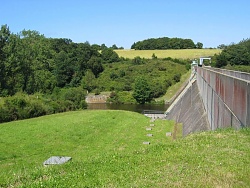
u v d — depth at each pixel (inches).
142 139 1173.7
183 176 309.9
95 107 3282.5
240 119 541.6
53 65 3609.7
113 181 319.6
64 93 2928.2
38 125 1348.4
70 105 2160.4
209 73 1118.4
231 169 319.0
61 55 3700.8
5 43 2613.2
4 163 852.0
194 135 514.9
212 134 495.8
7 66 2551.7
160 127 1386.6
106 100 3540.8
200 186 282.0
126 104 3442.4
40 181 341.7
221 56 3334.2
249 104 471.5
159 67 4060.0
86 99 3516.2
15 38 2672.2
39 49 3250.5
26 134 1192.8
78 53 4018.2
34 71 2910.9
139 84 3415.4
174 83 3710.6
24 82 2741.1
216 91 882.1
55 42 4141.2
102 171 360.2
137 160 390.9
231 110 633.0
